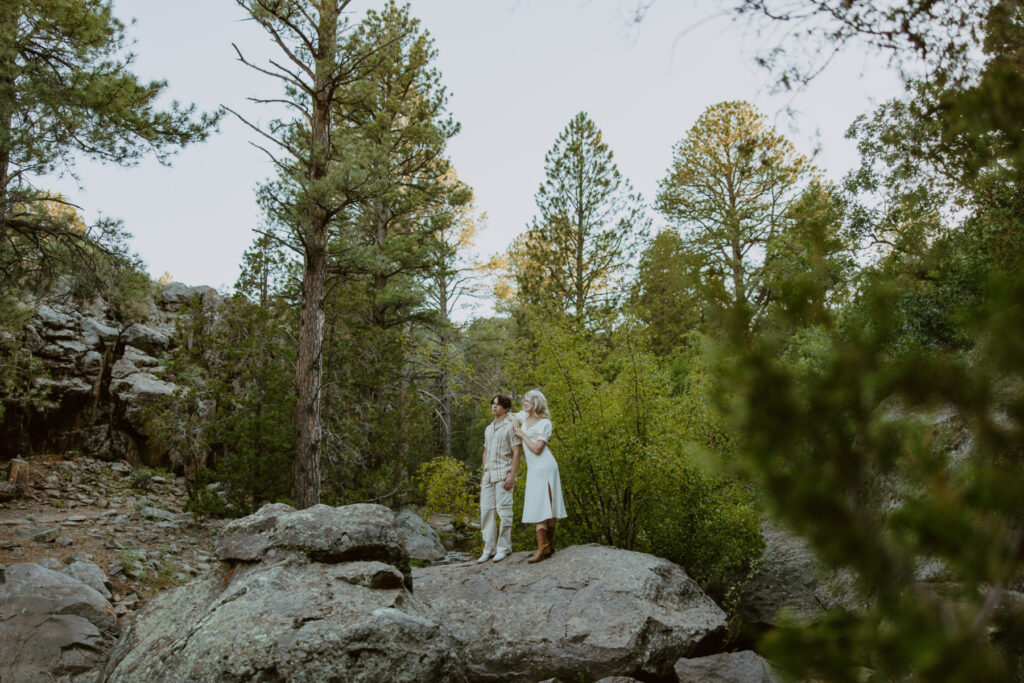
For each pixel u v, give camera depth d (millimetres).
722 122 23438
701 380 8164
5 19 8594
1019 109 1607
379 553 5152
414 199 18750
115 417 16938
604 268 20719
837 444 1056
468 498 9719
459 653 5648
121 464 16344
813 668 1070
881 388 1051
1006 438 1021
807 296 1151
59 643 5641
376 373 16172
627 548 8156
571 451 7984
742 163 22281
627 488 8008
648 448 7594
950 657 926
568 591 6141
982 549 969
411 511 16734
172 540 10523
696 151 24125
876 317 1121
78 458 16000
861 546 1007
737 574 8102
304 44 13094
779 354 1133
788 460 1070
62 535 9500
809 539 1042
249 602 4418
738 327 1124
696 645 5688
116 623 6344
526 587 6305
